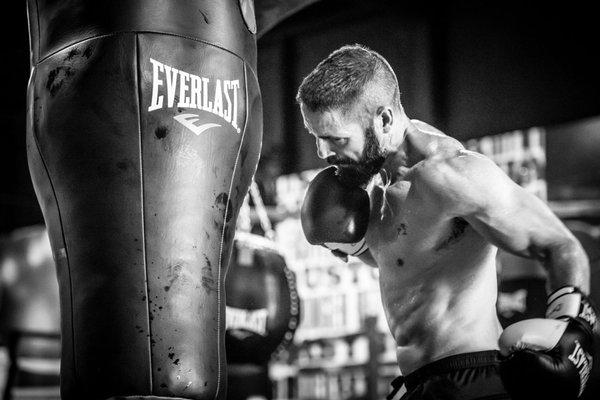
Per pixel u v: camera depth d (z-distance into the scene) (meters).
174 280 1.93
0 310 6.80
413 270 2.28
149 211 1.94
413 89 5.03
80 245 1.94
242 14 2.17
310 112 2.21
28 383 7.61
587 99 4.70
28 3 2.19
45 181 2.04
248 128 2.14
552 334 1.92
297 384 7.71
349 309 7.54
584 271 2.10
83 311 1.91
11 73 5.43
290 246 7.55
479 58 4.95
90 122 1.96
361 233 2.28
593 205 7.00
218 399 1.98
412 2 5.01
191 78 2.02
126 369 1.86
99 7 2.01
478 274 2.26
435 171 2.21
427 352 2.24
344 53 2.26
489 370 2.18
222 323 2.04
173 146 1.97
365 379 7.32
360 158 2.24
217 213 2.03
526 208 2.15
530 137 7.04
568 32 4.73
